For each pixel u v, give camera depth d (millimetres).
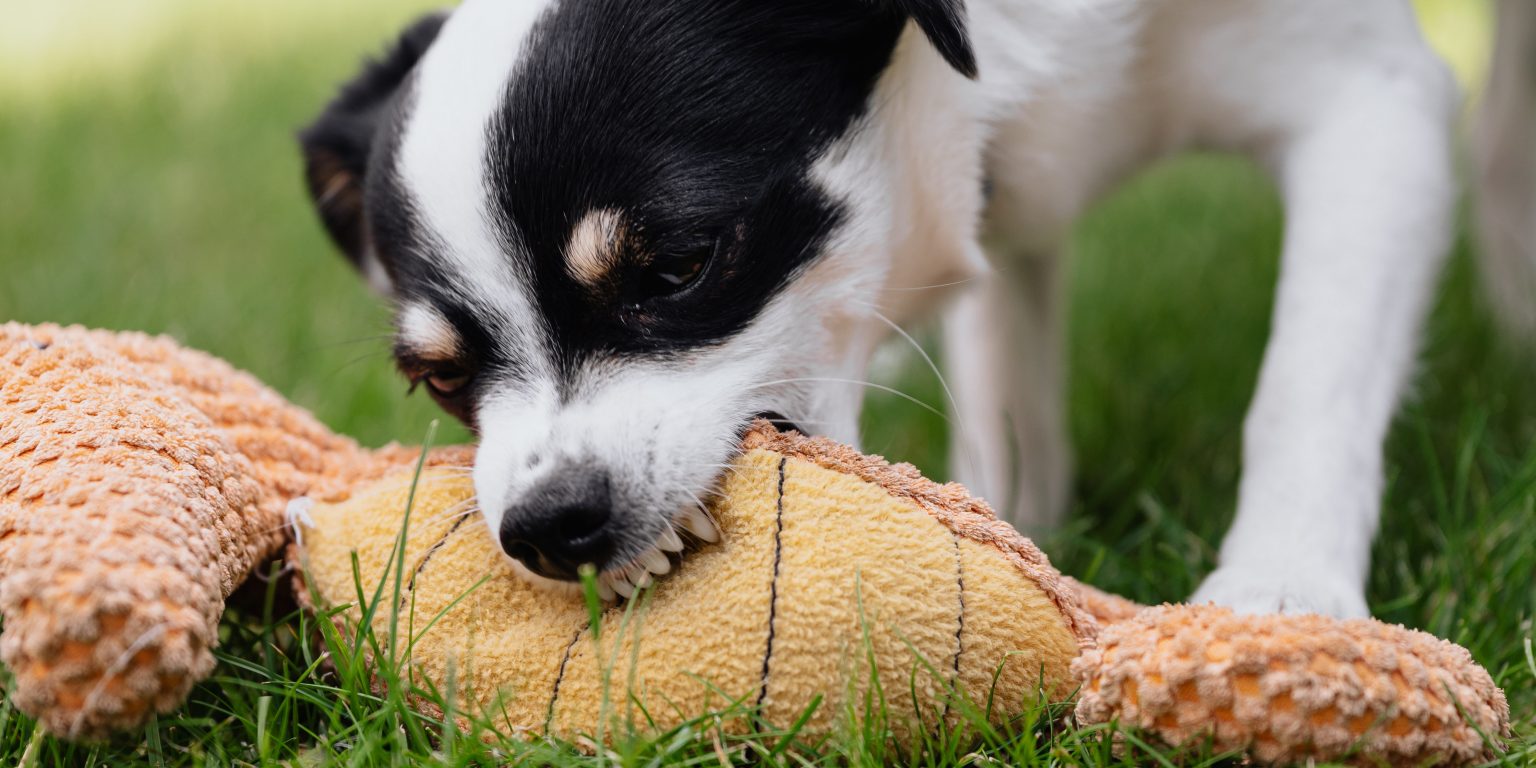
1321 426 600
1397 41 651
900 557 521
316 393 780
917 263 622
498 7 590
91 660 484
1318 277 620
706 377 566
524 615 540
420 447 593
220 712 552
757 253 572
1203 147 684
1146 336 874
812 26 587
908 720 520
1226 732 500
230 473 540
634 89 570
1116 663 507
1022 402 718
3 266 1031
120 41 1899
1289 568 581
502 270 569
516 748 516
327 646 543
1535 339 788
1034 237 672
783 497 533
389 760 524
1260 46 646
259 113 1483
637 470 549
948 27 578
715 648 518
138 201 1207
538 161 565
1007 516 708
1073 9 629
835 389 591
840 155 587
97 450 517
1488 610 607
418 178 577
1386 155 630
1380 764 498
